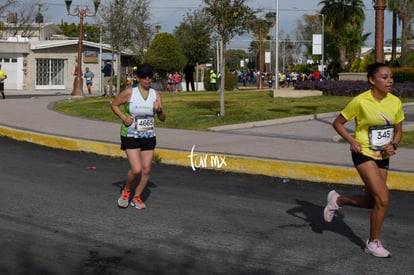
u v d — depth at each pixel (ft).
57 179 32.91
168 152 38.27
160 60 136.46
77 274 18.07
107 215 25.02
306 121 57.57
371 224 19.58
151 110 25.14
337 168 31.86
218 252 20.12
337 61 204.64
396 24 155.74
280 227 23.24
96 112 66.08
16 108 75.92
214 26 58.75
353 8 192.24
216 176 34.19
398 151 38.29
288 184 31.86
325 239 21.63
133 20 106.73
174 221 24.09
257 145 41.57
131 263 19.03
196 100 81.20
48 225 23.38
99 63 157.38
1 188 30.17
